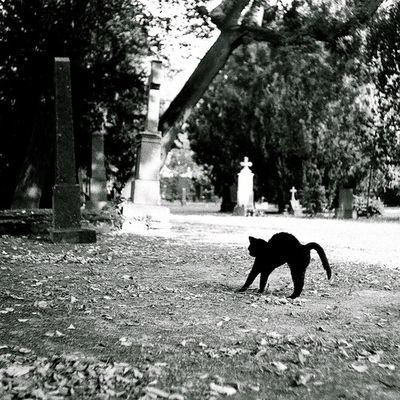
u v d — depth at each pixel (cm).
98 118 2538
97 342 521
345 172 3778
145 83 2617
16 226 1691
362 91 3225
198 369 441
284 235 784
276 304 723
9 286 808
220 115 4372
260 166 4462
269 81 3803
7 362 442
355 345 524
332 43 2469
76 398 372
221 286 855
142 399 366
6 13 2114
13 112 2294
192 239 1680
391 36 2573
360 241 1728
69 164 1491
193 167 10194
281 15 2697
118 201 2339
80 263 1084
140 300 737
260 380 417
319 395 385
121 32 2478
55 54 2167
